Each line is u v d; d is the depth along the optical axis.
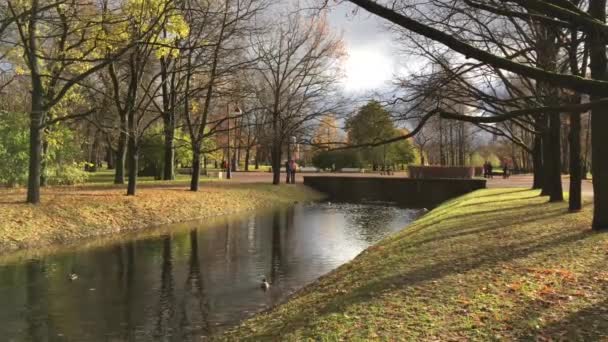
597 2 10.87
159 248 16.59
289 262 14.90
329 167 67.75
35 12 16.56
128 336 8.53
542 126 19.19
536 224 13.34
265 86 37.19
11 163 23.38
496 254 9.73
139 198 23.34
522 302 6.69
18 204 18.02
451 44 5.21
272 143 31.80
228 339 7.52
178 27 20.45
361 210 31.44
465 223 14.82
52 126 24.59
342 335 6.05
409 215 28.45
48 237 16.94
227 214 26.62
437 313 6.49
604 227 11.72
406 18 5.23
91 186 27.61
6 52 19.94
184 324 9.17
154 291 11.43
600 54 10.88
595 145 11.92
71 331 8.76
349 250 16.98
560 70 11.40
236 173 58.66
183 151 39.28
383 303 7.12
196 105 30.62
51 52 21.97
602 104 5.14
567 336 5.49
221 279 12.69
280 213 28.30
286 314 8.20
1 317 9.47
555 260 8.91
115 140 31.67
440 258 9.80
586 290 7.07
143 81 31.42
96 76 26.67
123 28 20.03
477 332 5.77
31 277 12.47
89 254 15.36
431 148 75.25
